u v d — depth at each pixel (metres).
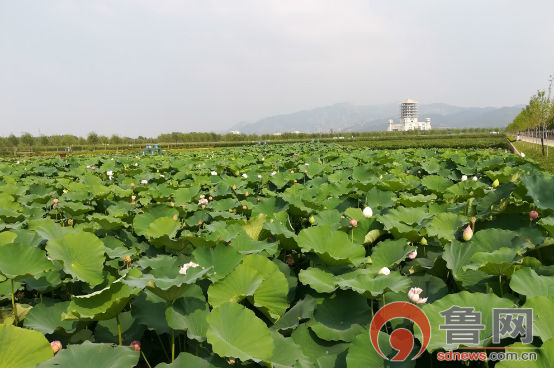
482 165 9.16
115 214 4.61
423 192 6.52
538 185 4.06
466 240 3.13
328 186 6.24
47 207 6.41
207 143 68.44
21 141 63.28
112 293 2.35
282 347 2.14
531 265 2.62
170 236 3.74
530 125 37.69
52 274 2.89
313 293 2.62
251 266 2.72
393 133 94.88
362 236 3.86
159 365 1.94
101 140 70.00
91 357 1.93
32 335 1.87
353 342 2.08
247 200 6.40
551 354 1.65
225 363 1.98
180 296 2.38
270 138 86.56
